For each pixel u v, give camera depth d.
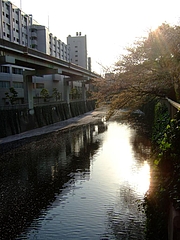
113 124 38.19
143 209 10.20
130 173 15.03
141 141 23.70
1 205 12.00
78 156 20.33
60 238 8.92
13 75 42.28
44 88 50.31
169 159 6.04
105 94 16.17
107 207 10.98
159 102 22.83
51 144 25.97
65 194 12.79
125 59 16.55
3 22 44.50
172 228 3.84
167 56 14.21
